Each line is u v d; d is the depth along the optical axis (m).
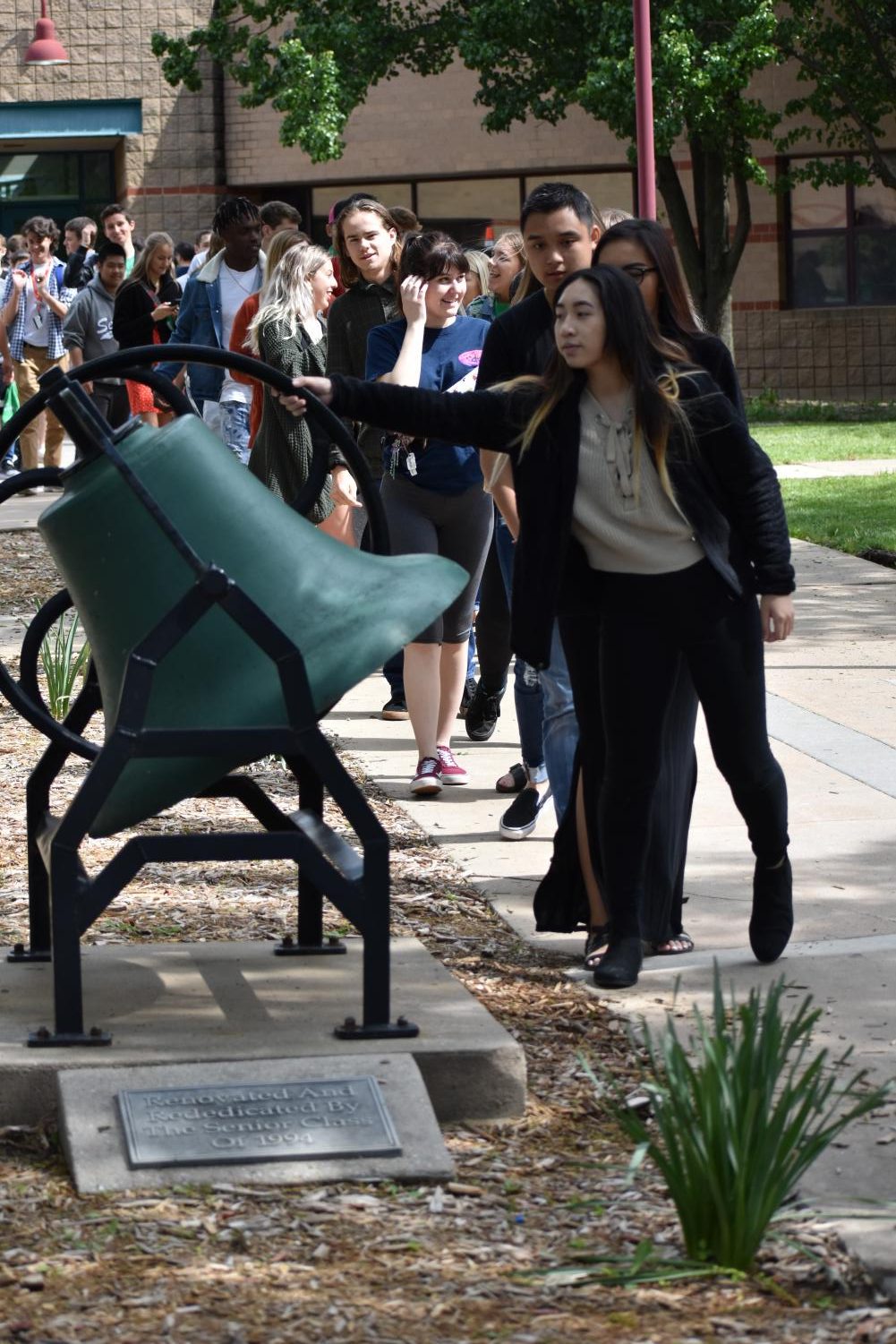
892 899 6.22
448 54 28.30
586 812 5.56
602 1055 4.88
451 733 8.73
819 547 14.93
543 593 5.12
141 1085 4.26
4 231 33.72
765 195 32.28
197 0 32.22
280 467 8.87
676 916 5.72
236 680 4.44
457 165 32.41
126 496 4.39
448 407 5.06
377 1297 3.57
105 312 16.95
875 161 29.34
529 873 6.66
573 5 26.62
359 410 5.00
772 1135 3.70
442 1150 4.15
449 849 7.01
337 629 4.40
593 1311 3.53
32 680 5.07
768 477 5.14
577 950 5.79
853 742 8.48
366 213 8.68
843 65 28.92
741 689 5.21
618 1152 4.29
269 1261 3.72
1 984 4.92
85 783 4.31
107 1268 3.69
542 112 27.69
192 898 6.25
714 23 26.28
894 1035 4.92
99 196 33.59
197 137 32.56
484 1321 3.48
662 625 5.14
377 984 4.54
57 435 19.81
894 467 20.66
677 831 5.61
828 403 31.78
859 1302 3.57
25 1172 4.14
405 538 7.80
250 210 11.52
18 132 32.59
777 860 5.52
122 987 4.92
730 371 5.27
